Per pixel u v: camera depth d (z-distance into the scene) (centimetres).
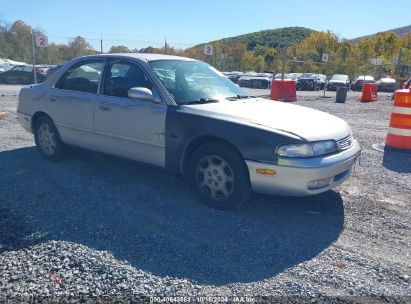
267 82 3169
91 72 521
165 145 438
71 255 317
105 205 423
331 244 351
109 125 485
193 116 416
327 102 1808
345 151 409
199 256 322
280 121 400
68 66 554
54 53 3381
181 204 431
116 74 494
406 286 287
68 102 529
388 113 1370
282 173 373
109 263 306
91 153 612
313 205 439
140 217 395
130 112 461
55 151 565
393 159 651
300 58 4691
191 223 385
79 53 3284
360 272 305
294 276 297
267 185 384
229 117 404
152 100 436
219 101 464
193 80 493
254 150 380
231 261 316
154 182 496
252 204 436
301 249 340
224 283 285
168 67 487
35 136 591
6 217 388
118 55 505
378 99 2145
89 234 355
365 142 793
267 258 322
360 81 3139
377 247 348
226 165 403
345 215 416
